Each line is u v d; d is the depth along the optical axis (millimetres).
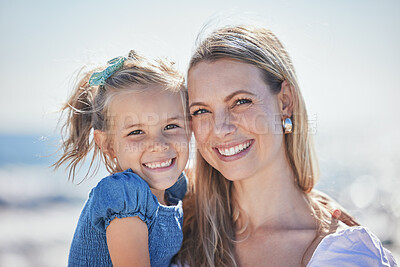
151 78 2170
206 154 2195
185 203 2547
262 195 2244
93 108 2252
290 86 2223
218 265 2215
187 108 2234
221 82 2049
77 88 2387
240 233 2299
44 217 10297
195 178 2439
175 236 2186
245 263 2191
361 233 1890
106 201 1926
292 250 2102
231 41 2082
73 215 10562
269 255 2143
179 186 2477
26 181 12250
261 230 2242
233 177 2113
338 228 2139
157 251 2113
